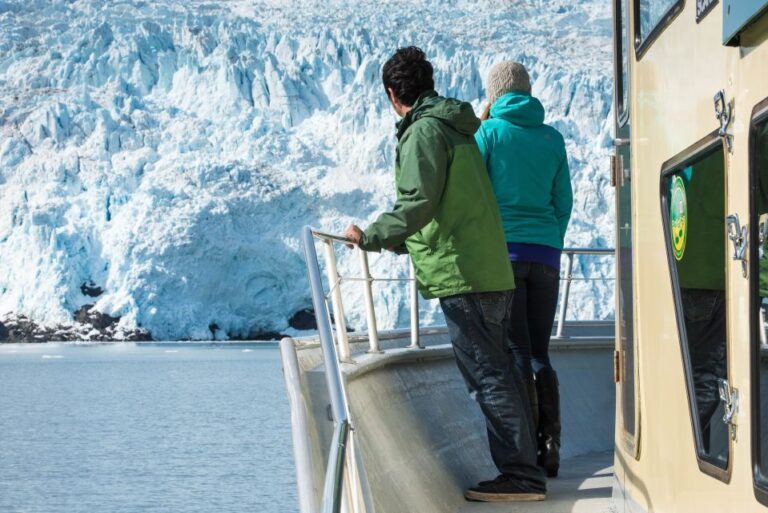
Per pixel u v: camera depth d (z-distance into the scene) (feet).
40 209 285.43
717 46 6.45
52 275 286.25
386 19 357.20
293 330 287.28
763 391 5.62
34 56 353.92
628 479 10.90
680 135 7.69
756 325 5.67
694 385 7.48
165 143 303.48
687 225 7.57
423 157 11.57
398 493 10.68
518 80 14.57
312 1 381.60
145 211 281.13
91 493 134.92
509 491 13.03
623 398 11.27
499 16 381.60
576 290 219.61
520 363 14.37
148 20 358.64
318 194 285.84
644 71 9.37
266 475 144.97
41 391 244.83
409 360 14.57
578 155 264.11
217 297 283.18
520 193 14.20
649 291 9.32
